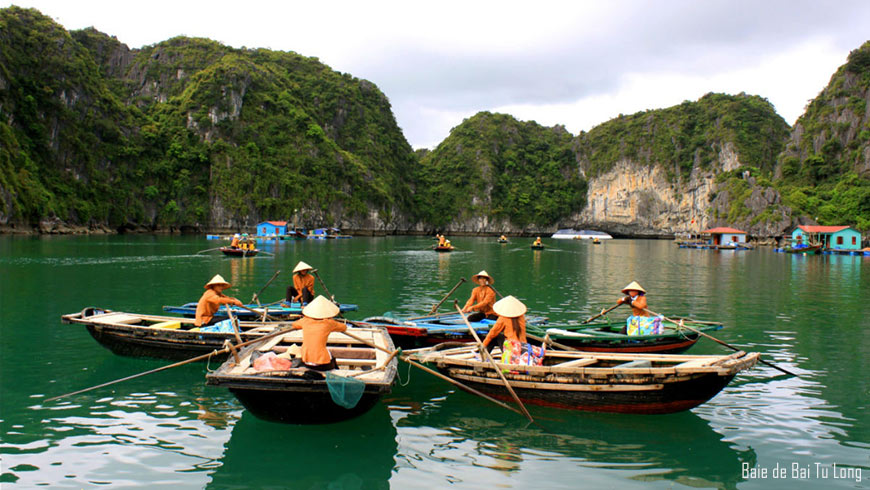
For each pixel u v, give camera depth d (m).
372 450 6.23
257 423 6.97
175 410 7.39
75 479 5.44
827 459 6.06
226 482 5.46
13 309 14.66
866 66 93.31
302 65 132.38
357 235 107.81
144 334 9.30
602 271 30.06
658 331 10.16
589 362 8.06
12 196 64.81
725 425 7.01
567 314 15.55
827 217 79.81
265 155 102.50
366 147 122.75
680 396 6.96
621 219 124.75
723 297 19.36
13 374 8.85
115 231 86.69
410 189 127.44
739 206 90.25
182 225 93.62
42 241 50.28
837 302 18.09
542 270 30.34
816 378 9.05
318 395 6.39
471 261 36.88
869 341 11.88
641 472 5.73
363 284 22.19
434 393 8.26
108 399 7.77
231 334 8.96
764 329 13.26
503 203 132.00
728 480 5.56
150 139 95.00
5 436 6.44
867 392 8.30
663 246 71.69
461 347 8.80
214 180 95.81
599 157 129.62
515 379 7.41
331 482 5.47
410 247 54.84
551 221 132.00
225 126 100.50
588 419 7.16
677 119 121.75
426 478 5.56
